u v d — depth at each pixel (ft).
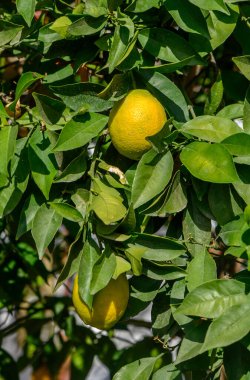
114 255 3.26
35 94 3.37
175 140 3.49
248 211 3.18
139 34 3.50
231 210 3.38
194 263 3.29
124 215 3.25
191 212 3.46
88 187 3.47
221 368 3.39
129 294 3.46
